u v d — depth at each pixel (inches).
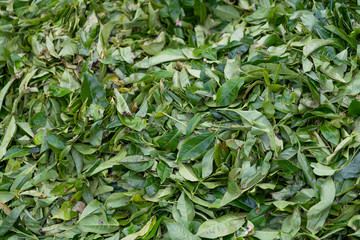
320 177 29.7
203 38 35.8
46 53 34.4
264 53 32.3
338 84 30.9
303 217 29.3
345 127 30.4
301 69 31.6
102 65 33.2
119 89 32.5
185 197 30.5
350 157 29.8
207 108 31.7
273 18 33.9
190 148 30.6
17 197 31.6
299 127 30.7
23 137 32.6
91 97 32.0
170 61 33.7
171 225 29.9
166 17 36.6
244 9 36.6
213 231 29.2
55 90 32.7
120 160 31.0
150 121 31.8
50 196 31.3
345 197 29.3
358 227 29.0
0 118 34.2
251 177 29.9
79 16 35.4
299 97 30.9
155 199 30.5
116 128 31.7
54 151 31.6
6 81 35.3
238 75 31.6
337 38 32.3
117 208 31.1
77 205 31.1
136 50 34.1
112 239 30.2
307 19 33.1
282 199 29.5
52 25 36.1
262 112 30.9
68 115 32.4
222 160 30.7
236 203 29.9
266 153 30.3
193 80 32.6
